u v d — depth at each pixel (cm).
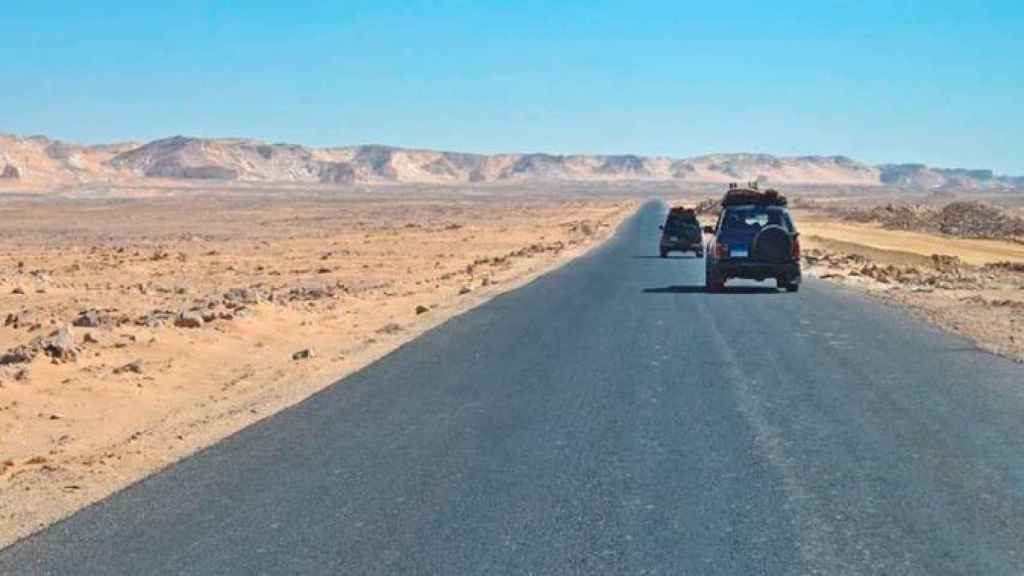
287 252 5066
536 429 1123
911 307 2488
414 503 849
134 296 2916
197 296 2933
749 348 1745
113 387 1480
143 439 1161
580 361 1598
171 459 1061
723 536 761
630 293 2816
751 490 883
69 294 2939
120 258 4553
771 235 2870
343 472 955
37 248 5394
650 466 965
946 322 2161
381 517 812
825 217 9894
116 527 808
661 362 1589
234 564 711
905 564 702
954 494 873
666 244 4584
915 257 4669
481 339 1862
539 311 2333
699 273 3619
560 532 771
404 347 1772
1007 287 3250
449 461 988
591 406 1248
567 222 9000
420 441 1075
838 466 965
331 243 5853
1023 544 742
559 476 930
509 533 769
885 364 1575
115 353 1722
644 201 18275
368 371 1530
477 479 922
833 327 2055
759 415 1195
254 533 778
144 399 1435
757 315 2270
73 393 1432
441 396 1323
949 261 4397
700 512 820
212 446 1077
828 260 4544
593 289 2934
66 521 830
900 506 837
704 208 10544
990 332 1988
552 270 3731
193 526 802
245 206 14450
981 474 938
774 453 1014
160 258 4541
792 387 1376
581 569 693
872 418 1180
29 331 2044
